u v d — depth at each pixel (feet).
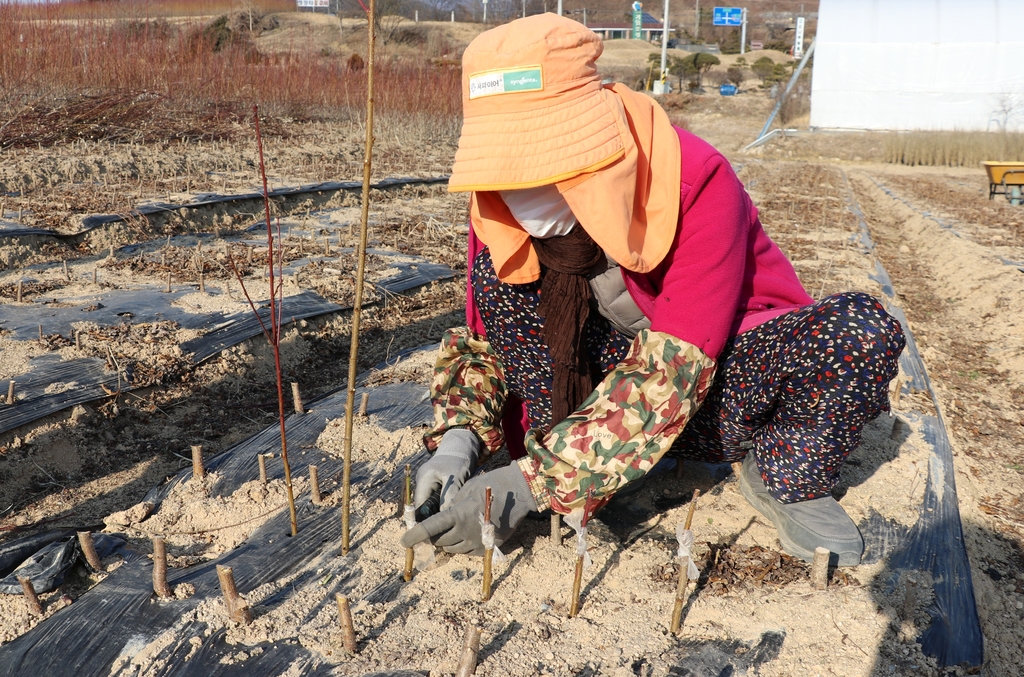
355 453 10.52
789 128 101.24
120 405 12.94
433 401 9.14
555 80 6.22
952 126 93.20
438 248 24.29
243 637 6.97
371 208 30.66
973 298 23.73
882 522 9.02
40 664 6.70
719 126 108.99
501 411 9.19
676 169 6.84
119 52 44.88
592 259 7.16
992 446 13.60
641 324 7.80
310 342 16.84
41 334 14.05
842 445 7.61
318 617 7.25
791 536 8.27
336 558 8.11
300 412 11.76
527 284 7.60
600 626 7.21
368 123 6.81
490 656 6.77
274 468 10.09
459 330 9.04
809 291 21.65
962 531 9.36
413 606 7.41
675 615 7.16
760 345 7.75
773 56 183.83
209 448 12.48
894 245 34.24
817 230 32.09
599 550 8.24
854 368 7.11
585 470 7.14
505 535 7.47
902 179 62.08
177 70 45.85
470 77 6.45
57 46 42.09
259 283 18.56
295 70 53.31
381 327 18.10
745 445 8.56
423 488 7.99
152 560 8.09
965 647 7.41
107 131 35.47
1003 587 9.35
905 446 11.12
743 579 7.98
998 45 89.35
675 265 7.10
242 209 26.55
